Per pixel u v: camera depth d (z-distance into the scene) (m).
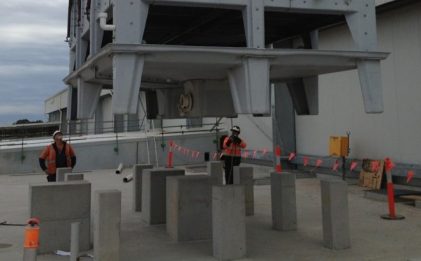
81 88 6.47
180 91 7.85
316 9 5.38
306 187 12.95
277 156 12.84
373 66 5.59
